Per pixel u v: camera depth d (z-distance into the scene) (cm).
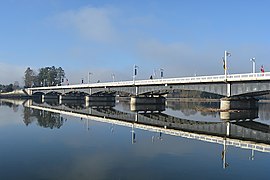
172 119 6438
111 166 2148
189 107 11131
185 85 8381
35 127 4466
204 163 2281
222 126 5134
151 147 2941
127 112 8444
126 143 3161
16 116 6291
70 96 16612
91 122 5438
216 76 7381
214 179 1866
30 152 2633
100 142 3200
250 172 2045
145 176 1898
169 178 1866
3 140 3269
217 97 19625
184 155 2573
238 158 2497
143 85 9750
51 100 18088
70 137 3538
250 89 6794
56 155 2511
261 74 6412
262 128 4853
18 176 1895
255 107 7675
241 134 4184
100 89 12656
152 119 6400
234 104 7338
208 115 7538
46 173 1962
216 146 3084
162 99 10781
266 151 2817
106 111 8731
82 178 1852
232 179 1873
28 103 13125
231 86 7244
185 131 4419
